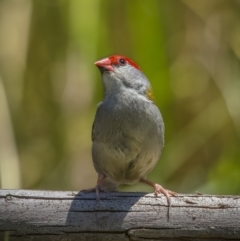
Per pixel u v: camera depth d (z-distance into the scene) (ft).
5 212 25.05
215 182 40.09
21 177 43.78
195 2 44.34
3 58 43.62
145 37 39.63
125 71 30.48
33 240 25.22
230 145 42.47
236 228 25.16
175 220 25.25
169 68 42.63
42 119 44.88
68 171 42.63
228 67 43.93
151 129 29.48
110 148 29.68
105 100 30.35
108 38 40.60
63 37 43.91
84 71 40.93
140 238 25.32
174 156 41.45
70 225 25.16
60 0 42.42
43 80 45.01
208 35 44.34
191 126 43.57
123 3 41.57
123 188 41.68
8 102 43.45
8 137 40.19
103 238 25.35
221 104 43.62
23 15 43.62
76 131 42.55
